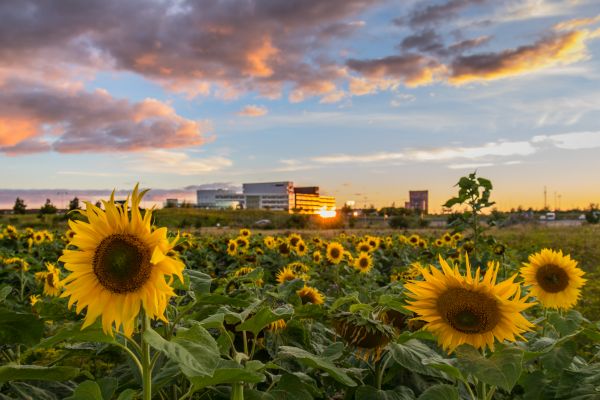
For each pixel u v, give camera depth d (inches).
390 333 105.3
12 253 411.2
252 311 110.0
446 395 90.5
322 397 114.3
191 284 109.3
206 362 69.1
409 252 577.6
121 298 76.5
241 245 442.3
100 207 82.0
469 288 85.6
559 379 97.3
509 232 1403.8
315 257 416.8
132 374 112.4
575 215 4608.8
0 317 82.0
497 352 81.4
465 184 272.1
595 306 328.5
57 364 140.0
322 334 146.0
